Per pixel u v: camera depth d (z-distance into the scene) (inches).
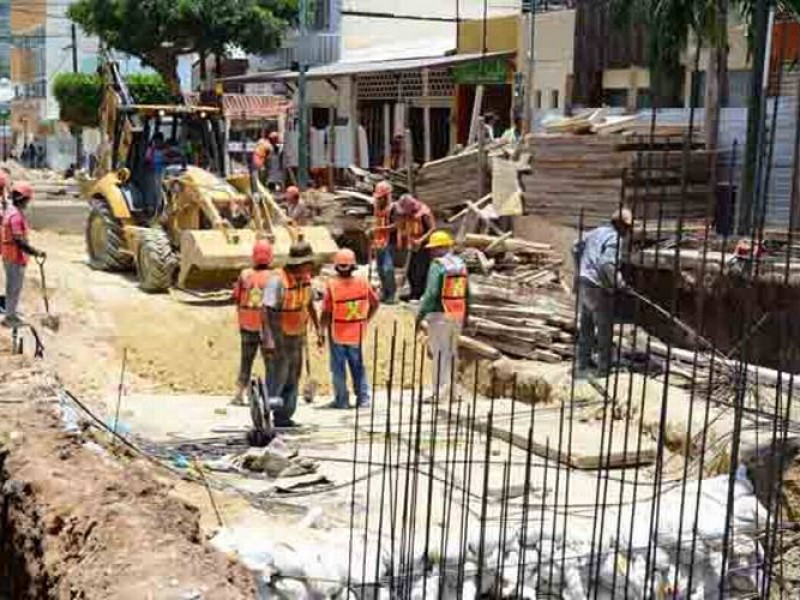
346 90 1285.7
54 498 313.0
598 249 489.7
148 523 290.5
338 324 530.0
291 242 689.6
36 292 679.1
